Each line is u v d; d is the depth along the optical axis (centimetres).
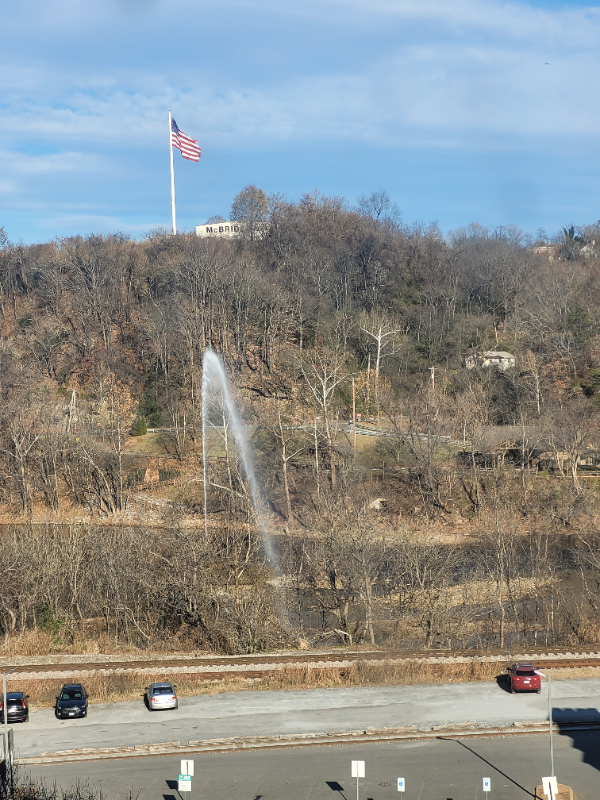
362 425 10656
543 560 6625
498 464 9456
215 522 8125
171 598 5581
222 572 6031
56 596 5716
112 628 5666
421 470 9144
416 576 5838
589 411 10219
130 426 11125
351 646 5094
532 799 3036
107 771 3338
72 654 4953
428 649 4872
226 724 3775
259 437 9838
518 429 9650
